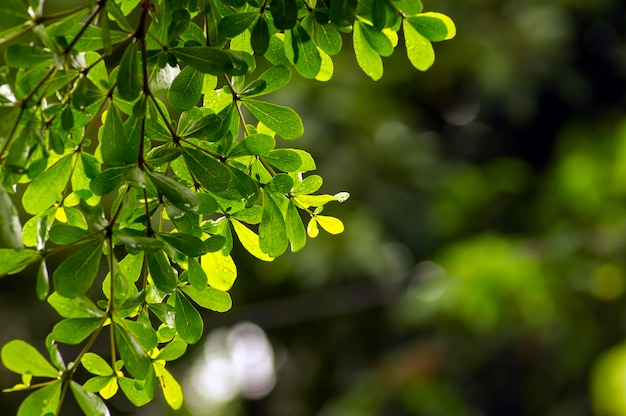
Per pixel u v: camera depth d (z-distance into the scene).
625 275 7.86
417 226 8.80
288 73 1.94
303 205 1.96
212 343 9.39
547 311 7.71
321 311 8.74
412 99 9.48
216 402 9.78
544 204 9.02
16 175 1.63
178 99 1.84
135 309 1.89
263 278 8.41
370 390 8.63
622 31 9.98
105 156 1.73
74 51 1.68
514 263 7.59
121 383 1.85
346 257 8.23
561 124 9.96
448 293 7.66
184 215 1.85
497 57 9.11
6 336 7.70
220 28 1.85
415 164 8.83
